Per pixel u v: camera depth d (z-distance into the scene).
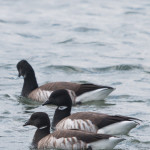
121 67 23.11
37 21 34.41
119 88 19.72
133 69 22.98
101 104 17.72
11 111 16.81
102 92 17.92
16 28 32.34
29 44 28.27
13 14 36.75
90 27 32.19
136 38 29.55
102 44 28.16
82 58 25.03
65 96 15.66
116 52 26.36
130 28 31.91
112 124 14.03
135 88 19.75
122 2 41.31
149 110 16.81
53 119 15.67
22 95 19.09
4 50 26.70
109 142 12.52
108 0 42.22
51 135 13.33
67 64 23.59
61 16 35.97
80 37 29.88
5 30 31.62
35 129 14.92
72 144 12.79
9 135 14.35
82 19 34.72
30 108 17.36
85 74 22.11
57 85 18.41
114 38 29.61
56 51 26.62
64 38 29.64
